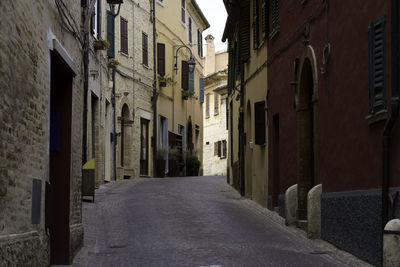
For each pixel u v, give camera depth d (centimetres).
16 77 596
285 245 1021
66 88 923
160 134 3259
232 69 2431
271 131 1571
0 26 530
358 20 900
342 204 966
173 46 3528
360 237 880
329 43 1048
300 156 1261
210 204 1653
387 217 775
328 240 1038
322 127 1098
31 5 655
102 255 942
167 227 1227
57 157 910
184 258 898
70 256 878
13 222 603
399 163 749
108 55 2302
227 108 2683
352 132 930
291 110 1351
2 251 534
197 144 4188
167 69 3406
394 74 759
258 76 1770
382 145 793
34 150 695
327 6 1056
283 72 1432
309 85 1263
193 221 1316
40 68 712
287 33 1391
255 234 1150
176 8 3603
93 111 2059
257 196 1780
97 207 1533
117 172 2559
